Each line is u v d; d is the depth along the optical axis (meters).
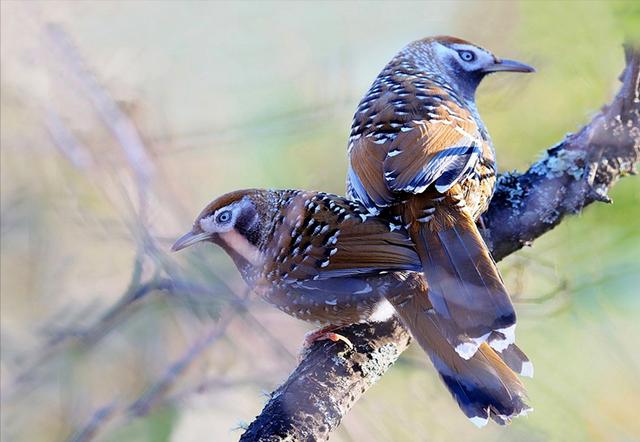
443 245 9.92
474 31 12.91
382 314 10.48
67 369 12.45
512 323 9.44
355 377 10.21
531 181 11.68
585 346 11.55
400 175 10.25
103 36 13.51
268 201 10.91
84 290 13.21
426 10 13.48
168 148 12.34
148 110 12.88
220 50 13.53
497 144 13.09
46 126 12.14
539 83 12.91
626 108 11.42
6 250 13.55
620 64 11.63
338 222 10.42
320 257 10.36
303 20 13.69
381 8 13.52
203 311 10.55
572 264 11.52
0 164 13.48
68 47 12.73
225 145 12.76
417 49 12.57
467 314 9.53
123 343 12.38
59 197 13.10
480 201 10.88
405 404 11.24
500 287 9.59
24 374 12.33
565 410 11.38
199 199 12.57
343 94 13.40
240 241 10.80
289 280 10.52
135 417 10.86
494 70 12.53
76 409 12.51
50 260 13.41
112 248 13.30
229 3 13.70
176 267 10.30
